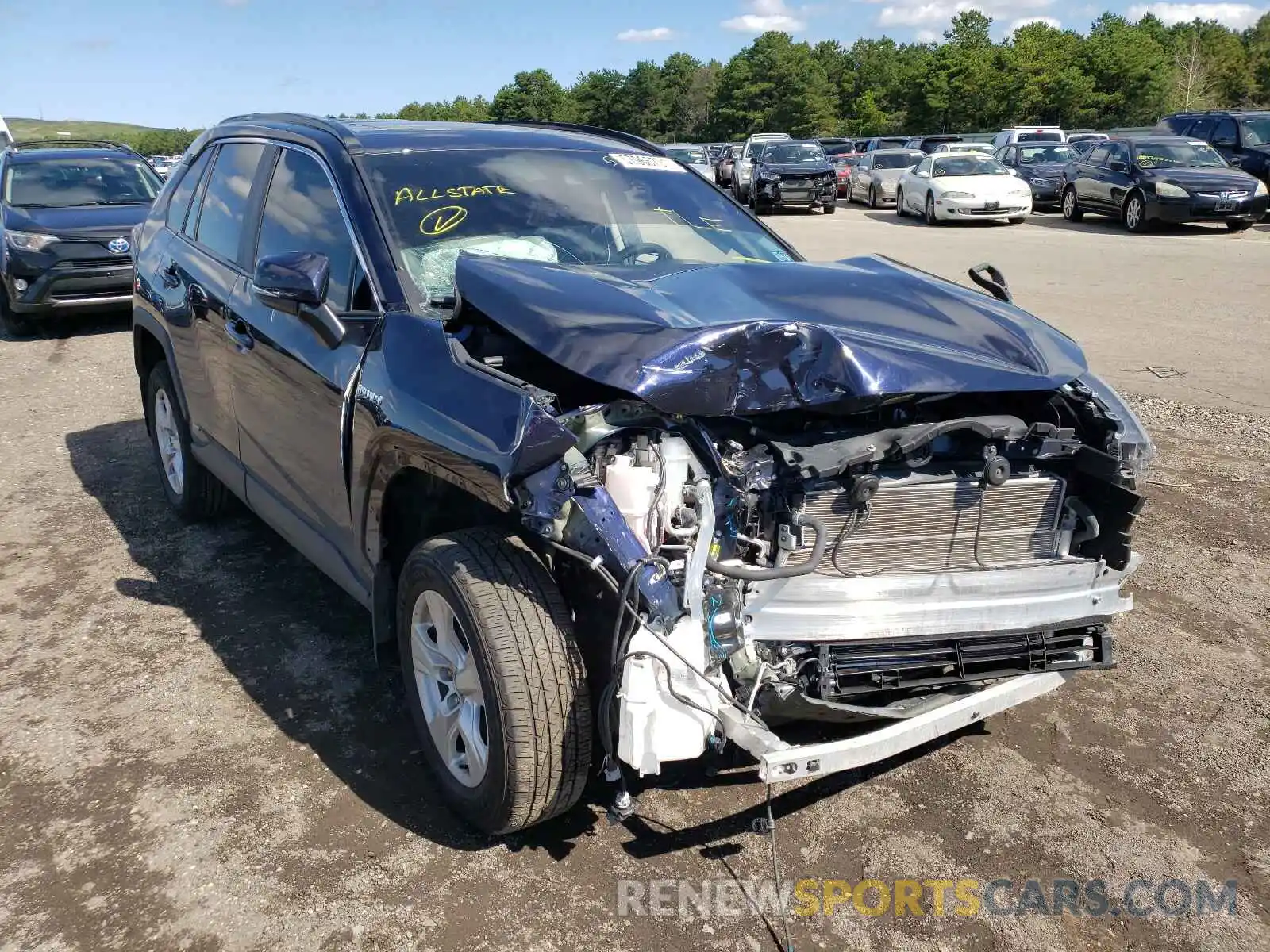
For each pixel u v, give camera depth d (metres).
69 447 6.52
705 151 29.56
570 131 4.45
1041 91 64.44
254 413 3.91
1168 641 4.04
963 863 2.80
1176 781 3.17
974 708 2.75
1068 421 3.07
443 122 4.25
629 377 2.45
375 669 3.76
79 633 4.04
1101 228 19.11
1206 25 95.06
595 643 2.67
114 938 2.49
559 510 2.41
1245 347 8.90
